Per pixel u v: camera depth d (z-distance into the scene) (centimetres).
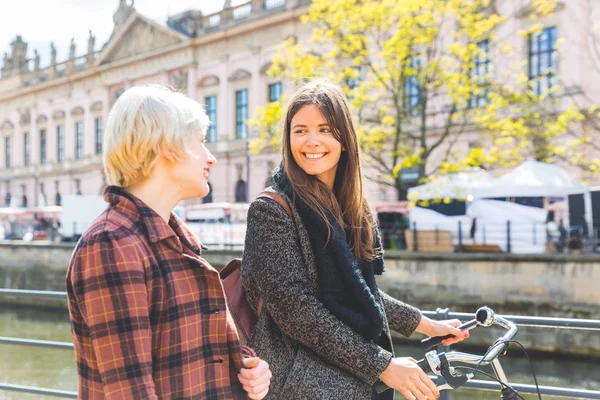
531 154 1900
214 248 2225
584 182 2000
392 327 260
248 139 3784
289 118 230
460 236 1784
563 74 2414
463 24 1845
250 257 215
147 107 181
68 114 5169
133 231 174
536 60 2503
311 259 215
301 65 1919
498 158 1764
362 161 237
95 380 171
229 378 191
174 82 4259
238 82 3866
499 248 1766
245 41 3816
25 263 3078
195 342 181
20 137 5684
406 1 1761
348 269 212
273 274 208
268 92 3688
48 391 446
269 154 3691
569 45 2400
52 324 2258
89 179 4962
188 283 183
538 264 1575
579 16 2383
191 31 4128
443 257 1709
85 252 167
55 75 5338
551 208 1856
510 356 1450
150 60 4419
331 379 210
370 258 231
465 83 1830
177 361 176
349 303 215
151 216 178
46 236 3850
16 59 5828
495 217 1773
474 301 1659
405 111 1914
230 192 3922
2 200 5881
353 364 204
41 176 5431
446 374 215
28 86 5497
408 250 1928
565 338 1432
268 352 213
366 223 234
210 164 199
